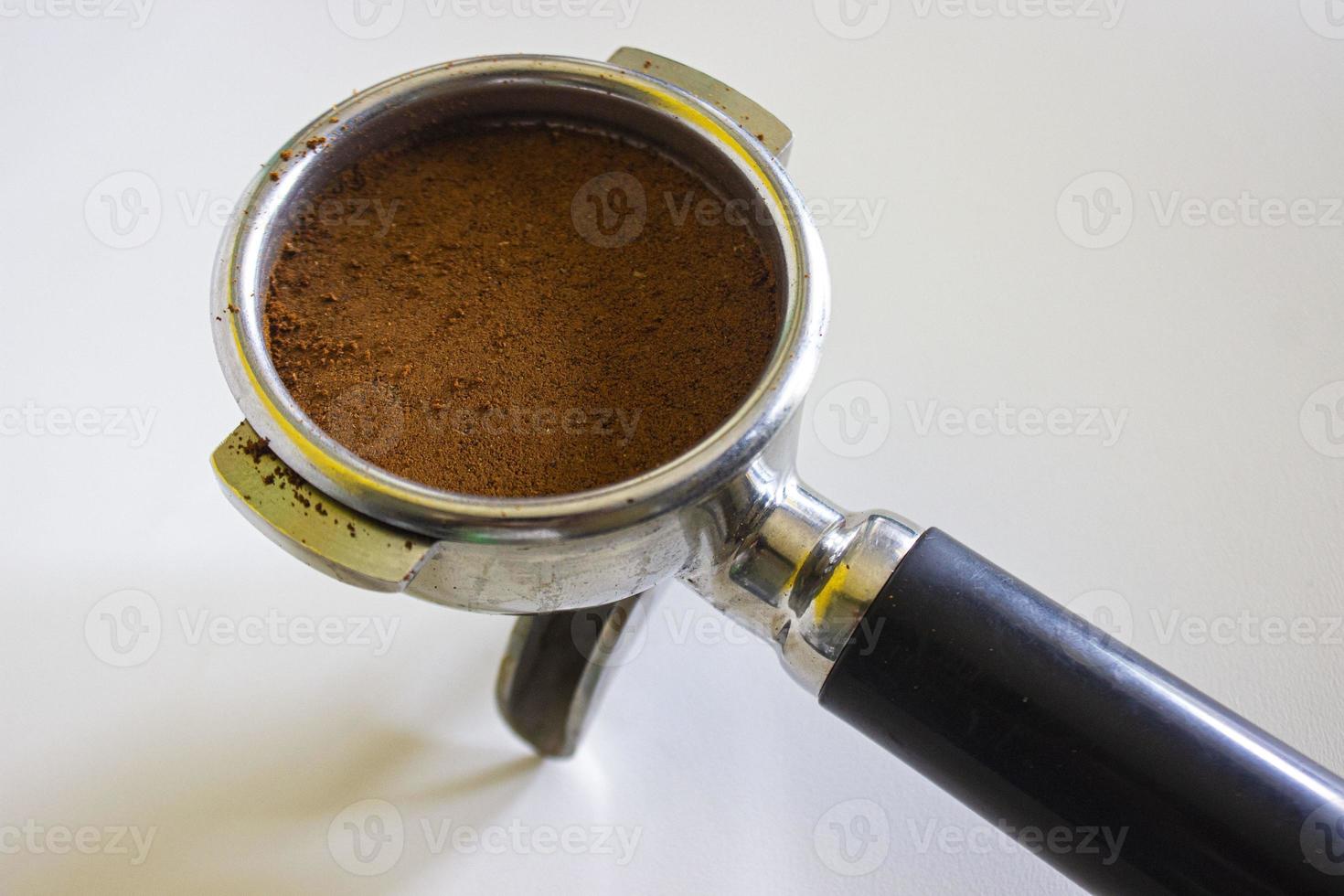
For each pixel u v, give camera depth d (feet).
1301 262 1.09
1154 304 1.08
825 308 0.78
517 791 0.96
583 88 0.85
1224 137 1.15
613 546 0.75
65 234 1.11
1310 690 0.95
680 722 0.98
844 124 1.16
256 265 0.80
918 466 1.03
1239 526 1.01
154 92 1.17
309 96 1.17
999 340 1.07
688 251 0.83
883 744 0.82
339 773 0.96
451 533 0.73
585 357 0.81
